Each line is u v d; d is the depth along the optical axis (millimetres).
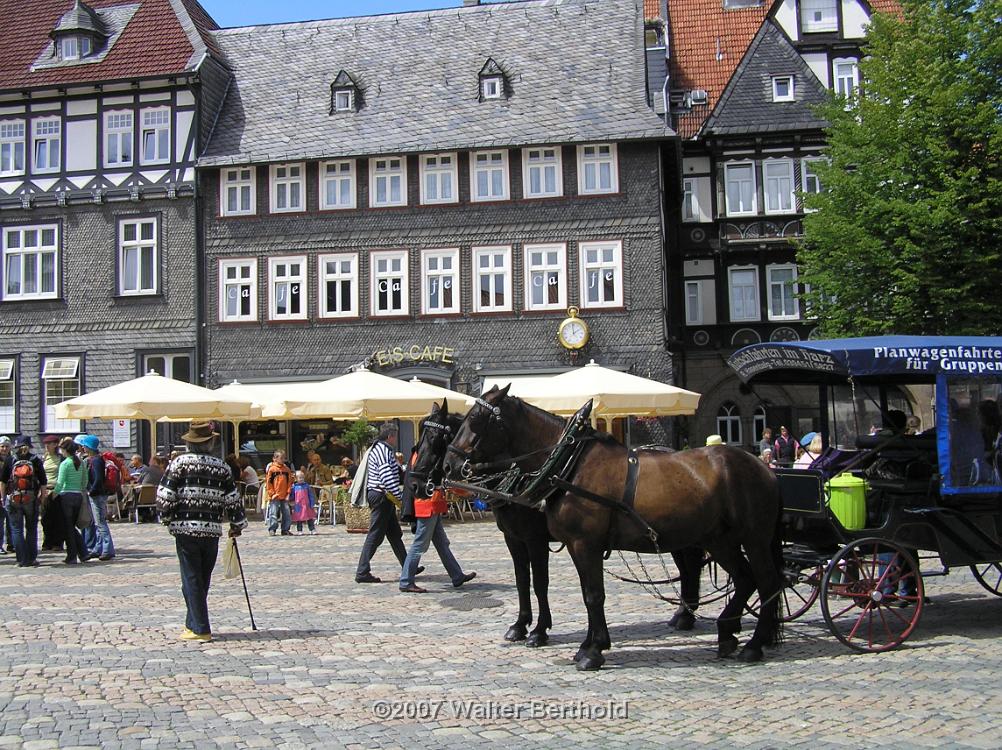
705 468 8688
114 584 13484
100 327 31156
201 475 9562
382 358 29953
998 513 9664
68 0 34375
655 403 21188
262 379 30375
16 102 31766
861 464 10109
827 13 35781
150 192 30984
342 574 14258
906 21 25531
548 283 29750
